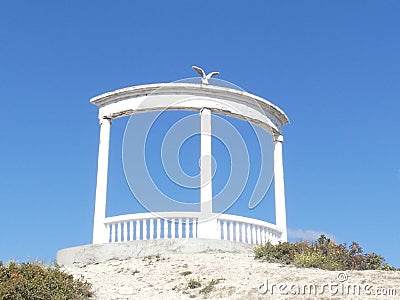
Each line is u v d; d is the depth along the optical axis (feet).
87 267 71.51
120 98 82.84
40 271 53.57
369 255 73.10
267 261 67.15
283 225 84.64
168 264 66.59
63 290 50.98
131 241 73.87
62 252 77.00
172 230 74.23
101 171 81.25
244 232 77.15
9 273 52.34
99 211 79.00
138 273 64.23
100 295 54.08
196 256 69.56
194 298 51.90
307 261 65.31
